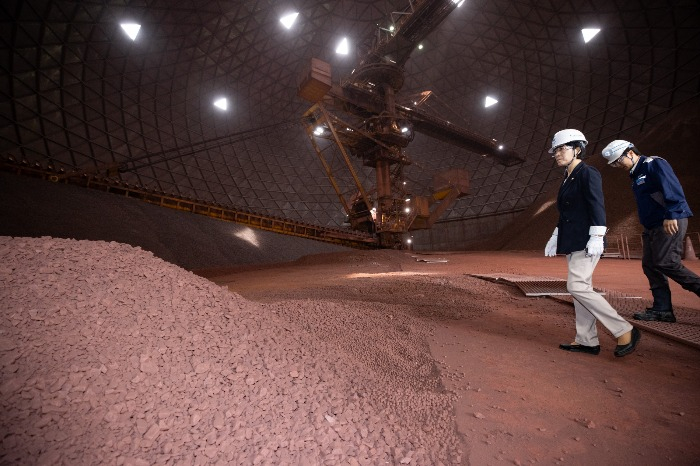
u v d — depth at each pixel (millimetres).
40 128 22953
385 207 23547
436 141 42500
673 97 26141
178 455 1244
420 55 36312
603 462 1376
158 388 1577
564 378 2256
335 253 18812
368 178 44844
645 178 3281
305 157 42844
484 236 39219
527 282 6168
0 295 1907
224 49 30719
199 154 33250
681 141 21891
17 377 1420
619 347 2561
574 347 2793
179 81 30203
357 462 1305
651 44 26391
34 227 14000
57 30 22453
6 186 15367
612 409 1817
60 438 1222
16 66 21484
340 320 3633
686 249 11844
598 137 30828
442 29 33844
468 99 37969
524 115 35781
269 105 37281
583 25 28172
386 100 22797
